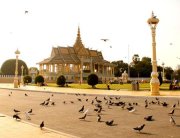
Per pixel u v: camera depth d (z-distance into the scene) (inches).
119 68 5974.4
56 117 637.3
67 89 2114.9
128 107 801.6
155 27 1406.3
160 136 421.4
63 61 4311.0
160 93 1502.2
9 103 1013.2
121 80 3986.2
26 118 618.5
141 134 437.4
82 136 423.2
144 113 708.7
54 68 4323.3
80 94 1515.7
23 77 3762.3
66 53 4542.3
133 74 5816.9
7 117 613.3
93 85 2319.1
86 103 1009.5
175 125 520.7
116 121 573.0
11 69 5433.1
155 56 1387.8
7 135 410.6
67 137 400.2
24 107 868.6
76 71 4471.0
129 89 1971.0
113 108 835.4
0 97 1358.3
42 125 476.7
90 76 2293.3
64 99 1211.2
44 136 405.1
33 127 484.7
